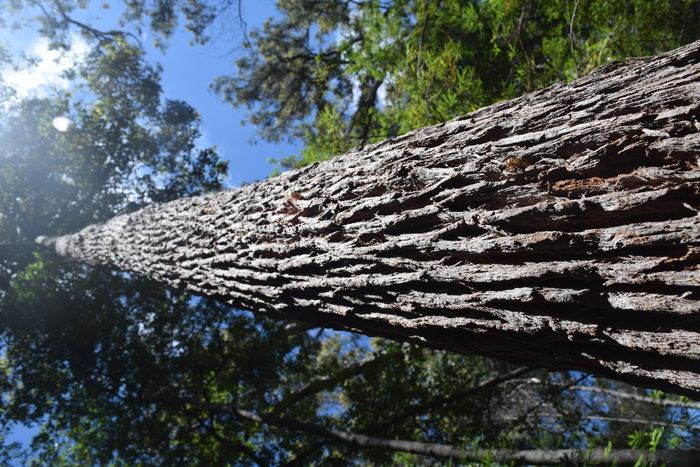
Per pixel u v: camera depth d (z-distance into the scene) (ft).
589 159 4.69
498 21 19.92
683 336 3.93
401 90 20.84
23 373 29.45
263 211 9.21
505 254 5.13
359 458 29.73
